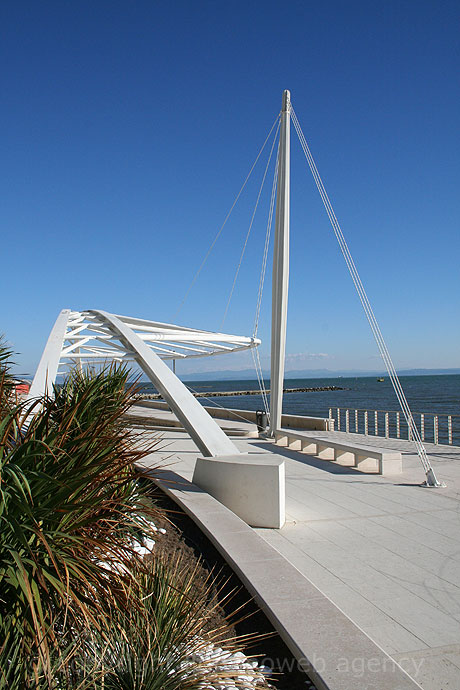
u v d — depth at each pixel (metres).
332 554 6.76
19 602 2.52
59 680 2.53
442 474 11.86
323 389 152.88
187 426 10.23
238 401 83.19
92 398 4.37
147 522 5.26
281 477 8.06
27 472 2.67
